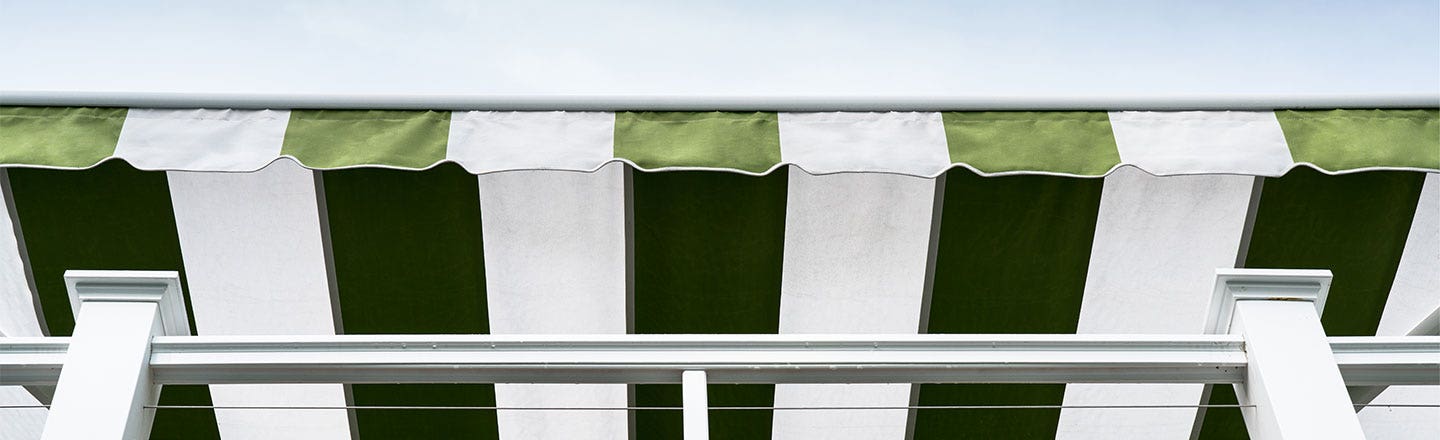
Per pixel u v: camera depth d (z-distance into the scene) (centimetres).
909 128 286
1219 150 283
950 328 368
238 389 379
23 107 283
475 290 357
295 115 286
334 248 343
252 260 346
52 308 354
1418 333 317
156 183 328
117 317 244
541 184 333
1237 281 254
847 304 360
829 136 285
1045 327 367
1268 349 246
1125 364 249
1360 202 335
